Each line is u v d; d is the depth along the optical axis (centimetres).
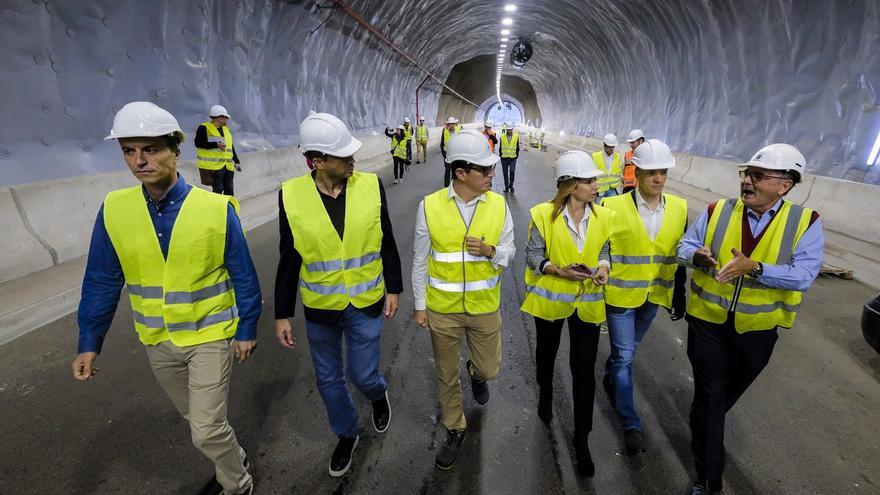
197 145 651
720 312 199
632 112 1638
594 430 254
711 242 203
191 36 680
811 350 338
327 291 191
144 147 149
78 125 521
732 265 177
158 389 283
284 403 275
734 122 914
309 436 248
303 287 196
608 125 2016
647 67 1401
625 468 226
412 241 606
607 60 1800
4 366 302
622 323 242
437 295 210
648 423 260
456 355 220
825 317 391
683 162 1088
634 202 238
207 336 176
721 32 929
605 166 595
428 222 205
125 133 144
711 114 1015
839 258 521
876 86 572
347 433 221
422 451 239
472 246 194
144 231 163
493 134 1023
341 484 216
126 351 326
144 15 586
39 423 250
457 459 232
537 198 949
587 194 204
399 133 1084
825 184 628
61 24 486
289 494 209
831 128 646
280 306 193
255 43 853
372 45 1479
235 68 810
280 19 898
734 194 856
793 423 257
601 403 279
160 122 151
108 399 272
